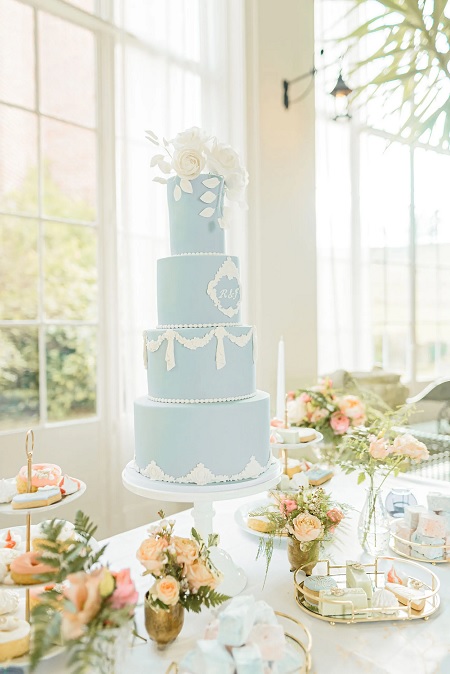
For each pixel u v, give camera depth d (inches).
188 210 62.3
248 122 131.6
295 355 141.6
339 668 42.7
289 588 56.3
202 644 39.0
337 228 178.1
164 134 116.6
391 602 51.2
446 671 42.6
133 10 115.0
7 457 102.0
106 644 36.6
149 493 56.1
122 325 111.2
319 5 164.4
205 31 124.0
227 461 57.7
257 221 132.0
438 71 137.9
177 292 61.7
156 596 44.8
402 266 205.8
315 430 93.0
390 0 128.8
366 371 171.9
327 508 59.7
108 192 113.4
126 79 111.8
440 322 222.4
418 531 63.9
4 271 269.4
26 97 110.0
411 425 152.6
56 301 296.0
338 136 176.7
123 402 111.2
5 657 42.4
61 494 53.1
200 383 59.4
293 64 140.6
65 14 110.3
